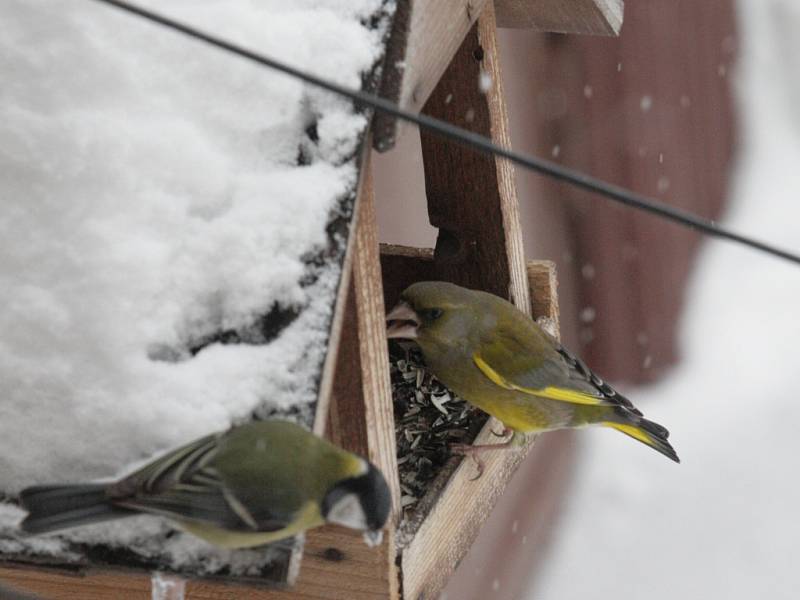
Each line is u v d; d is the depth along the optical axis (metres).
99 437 4.58
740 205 12.45
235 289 4.73
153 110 4.93
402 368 7.07
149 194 4.82
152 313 4.68
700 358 11.96
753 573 10.62
